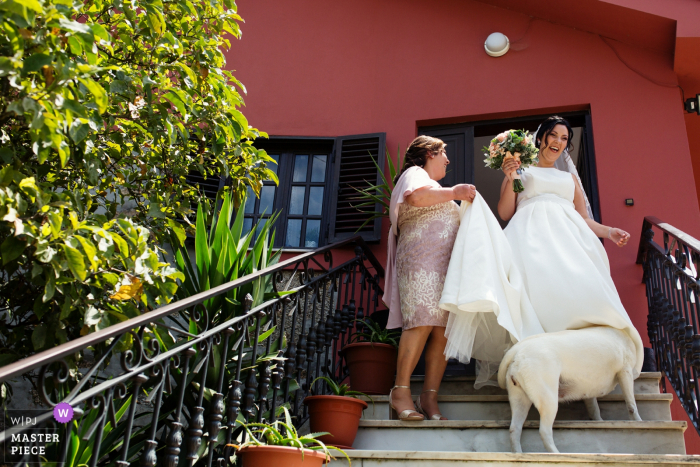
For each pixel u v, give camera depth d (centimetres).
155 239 323
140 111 282
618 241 346
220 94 309
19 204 210
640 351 293
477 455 246
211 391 281
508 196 366
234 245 332
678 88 483
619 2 470
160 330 258
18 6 182
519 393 274
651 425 265
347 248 496
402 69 549
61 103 198
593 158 479
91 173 256
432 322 304
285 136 543
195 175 520
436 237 319
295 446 237
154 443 207
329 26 579
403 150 520
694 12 456
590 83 502
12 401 383
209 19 326
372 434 294
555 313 305
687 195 447
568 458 236
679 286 327
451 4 561
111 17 276
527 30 533
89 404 187
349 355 359
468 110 520
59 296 240
